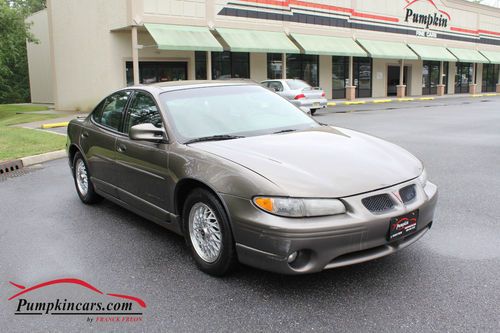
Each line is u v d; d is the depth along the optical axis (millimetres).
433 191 3887
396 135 12203
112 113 5426
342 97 30000
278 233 3199
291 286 3635
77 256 4395
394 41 31141
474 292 3475
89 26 20766
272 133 4398
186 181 3943
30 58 31734
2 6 21734
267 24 23453
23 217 5680
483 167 7957
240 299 3475
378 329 3027
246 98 4957
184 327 3145
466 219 5129
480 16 38625
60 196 6656
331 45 26062
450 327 3025
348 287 3594
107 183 5383
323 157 3719
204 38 20078
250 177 3414
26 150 9930
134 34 18906
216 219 3682
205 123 4438
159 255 4367
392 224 3373
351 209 3273
